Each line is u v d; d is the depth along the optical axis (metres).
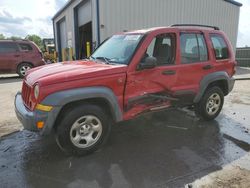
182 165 3.49
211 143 4.26
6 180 3.11
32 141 4.26
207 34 4.98
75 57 16.66
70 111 3.52
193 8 14.55
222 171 3.34
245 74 14.40
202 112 5.20
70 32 17.59
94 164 3.50
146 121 5.33
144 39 4.08
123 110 3.92
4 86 9.89
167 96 4.39
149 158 3.69
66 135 3.52
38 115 3.31
